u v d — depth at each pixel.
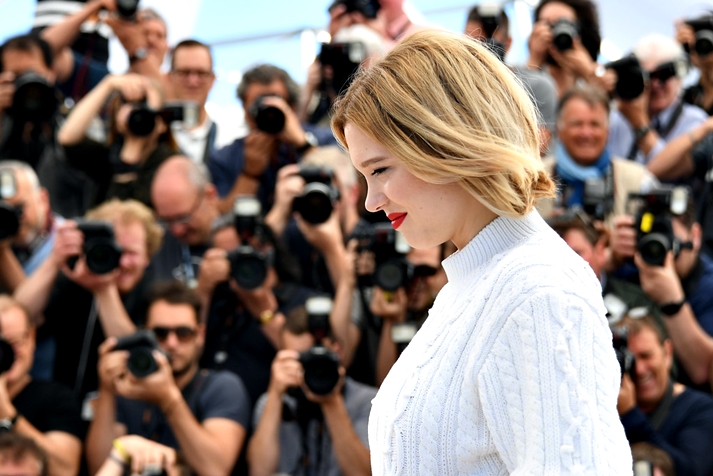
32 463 5.43
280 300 6.61
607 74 7.70
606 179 7.09
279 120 7.23
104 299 6.31
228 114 8.81
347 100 2.20
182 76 8.07
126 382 5.79
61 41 8.41
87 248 6.26
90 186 7.48
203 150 8.08
